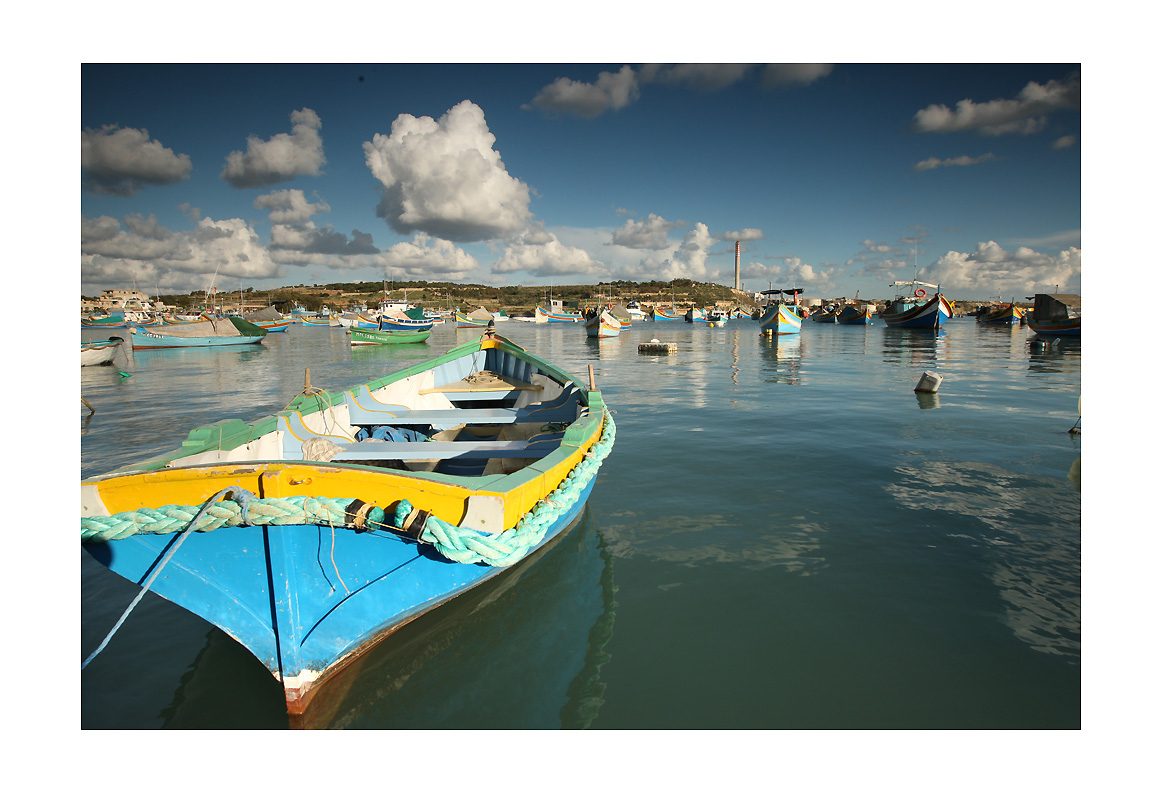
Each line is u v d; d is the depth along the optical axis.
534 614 3.96
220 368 22.95
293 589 3.00
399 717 3.05
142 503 2.91
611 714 3.05
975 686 3.19
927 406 11.80
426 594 3.28
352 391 6.59
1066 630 3.67
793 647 3.56
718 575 4.48
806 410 11.49
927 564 4.60
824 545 4.98
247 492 2.83
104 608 4.10
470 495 3.01
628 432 9.58
